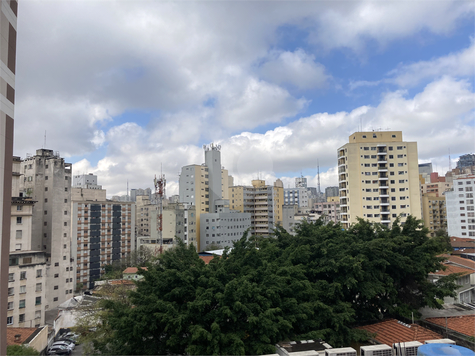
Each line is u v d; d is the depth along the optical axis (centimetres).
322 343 1838
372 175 8538
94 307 3653
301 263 2528
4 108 1784
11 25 1864
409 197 8462
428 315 3077
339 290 2261
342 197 8944
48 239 6606
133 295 1967
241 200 11675
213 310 1841
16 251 5116
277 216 11762
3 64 1775
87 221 8906
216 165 10494
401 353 1644
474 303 3884
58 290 6525
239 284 1906
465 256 5969
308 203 19125
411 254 2706
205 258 4603
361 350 1695
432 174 15812
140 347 1811
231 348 1659
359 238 3019
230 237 9556
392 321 2370
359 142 8725
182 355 1838
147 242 8600
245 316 1908
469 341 2245
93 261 8975
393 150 8612
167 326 1666
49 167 6756
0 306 1733
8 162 1827
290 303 1997
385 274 2544
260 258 2325
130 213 9962
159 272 2050
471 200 9900
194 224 9288
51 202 6650
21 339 3300
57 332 4659
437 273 3947
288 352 1722
